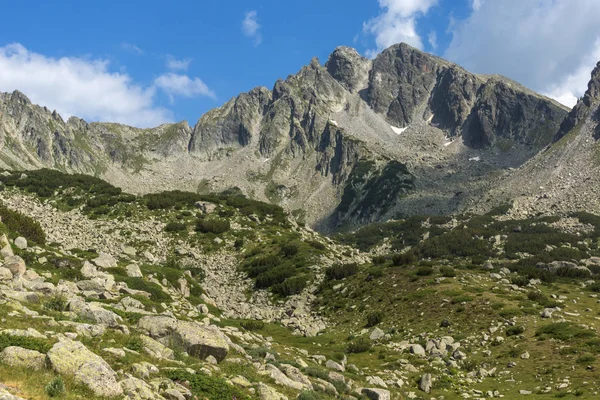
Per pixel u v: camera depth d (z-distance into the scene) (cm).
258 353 3862
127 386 1933
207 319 5081
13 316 2455
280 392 2811
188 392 2153
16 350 1869
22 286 3438
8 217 6831
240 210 15300
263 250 12100
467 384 4722
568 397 4034
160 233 12731
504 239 18638
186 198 15738
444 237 19100
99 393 1809
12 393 1599
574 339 5281
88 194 15288
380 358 5588
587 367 4584
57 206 14038
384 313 7456
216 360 2989
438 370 5094
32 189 15162
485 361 5297
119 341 2631
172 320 3112
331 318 8100
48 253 5659
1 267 3716
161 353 2675
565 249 16225
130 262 7600
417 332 6494
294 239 13088
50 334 2273
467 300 6969
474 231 19788
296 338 6662
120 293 4656
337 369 4438
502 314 6316
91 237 11488
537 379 4606
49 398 1656
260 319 8106
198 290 7731
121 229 12569
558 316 6141
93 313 2978
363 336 6750
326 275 10038
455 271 8662
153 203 14650
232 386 2398
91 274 5175
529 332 5762
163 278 7006
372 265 10469
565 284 8850
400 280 8538
